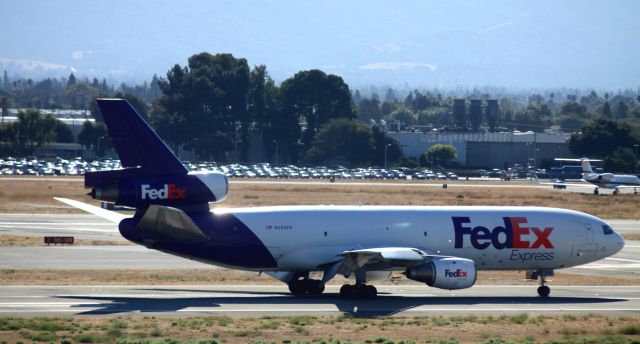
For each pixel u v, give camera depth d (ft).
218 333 531.50
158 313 604.49
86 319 573.74
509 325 586.45
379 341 517.55
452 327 573.33
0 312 597.11
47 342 495.82
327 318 594.24
